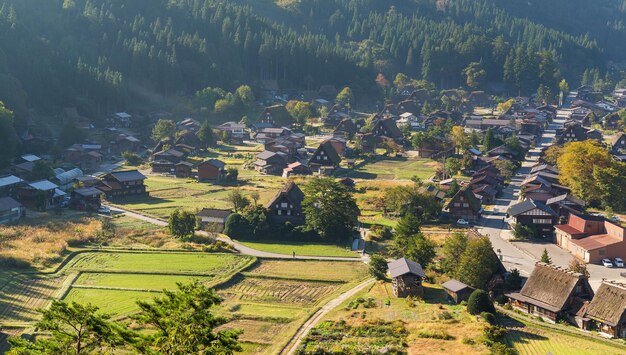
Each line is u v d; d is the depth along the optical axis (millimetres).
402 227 80812
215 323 35719
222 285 70312
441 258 79312
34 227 89438
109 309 62375
